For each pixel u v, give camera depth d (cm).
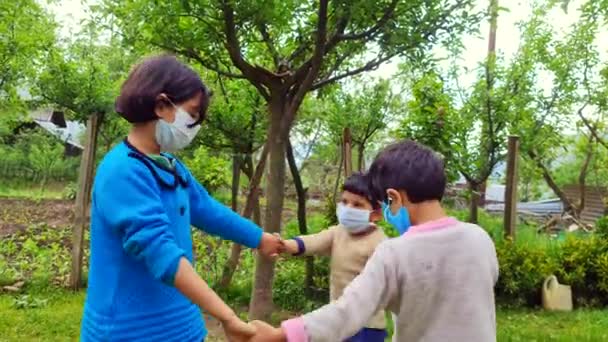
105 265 201
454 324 191
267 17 494
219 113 773
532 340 592
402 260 193
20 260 809
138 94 208
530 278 764
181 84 212
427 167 204
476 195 965
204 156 823
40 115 2564
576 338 603
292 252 382
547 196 2550
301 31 604
